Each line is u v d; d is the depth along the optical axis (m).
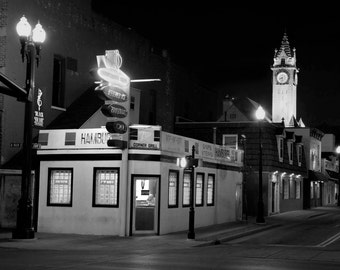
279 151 45.66
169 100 45.28
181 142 27.34
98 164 24.70
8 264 15.14
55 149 25.48
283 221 37.53
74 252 18.67
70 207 25.03
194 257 17.86
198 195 29.84
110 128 23.42
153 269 14.55
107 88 22.80
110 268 14.62
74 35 33.09
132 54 39.91
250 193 42.69
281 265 16.09
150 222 24.88
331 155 74.56
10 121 27.81
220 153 32.97
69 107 32.16
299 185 54.38
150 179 24.86
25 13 28.83
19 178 27.36
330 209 56.19
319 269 15.25
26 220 21.58
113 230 24.28
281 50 131.00
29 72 21.58
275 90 129.75
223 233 26.41
